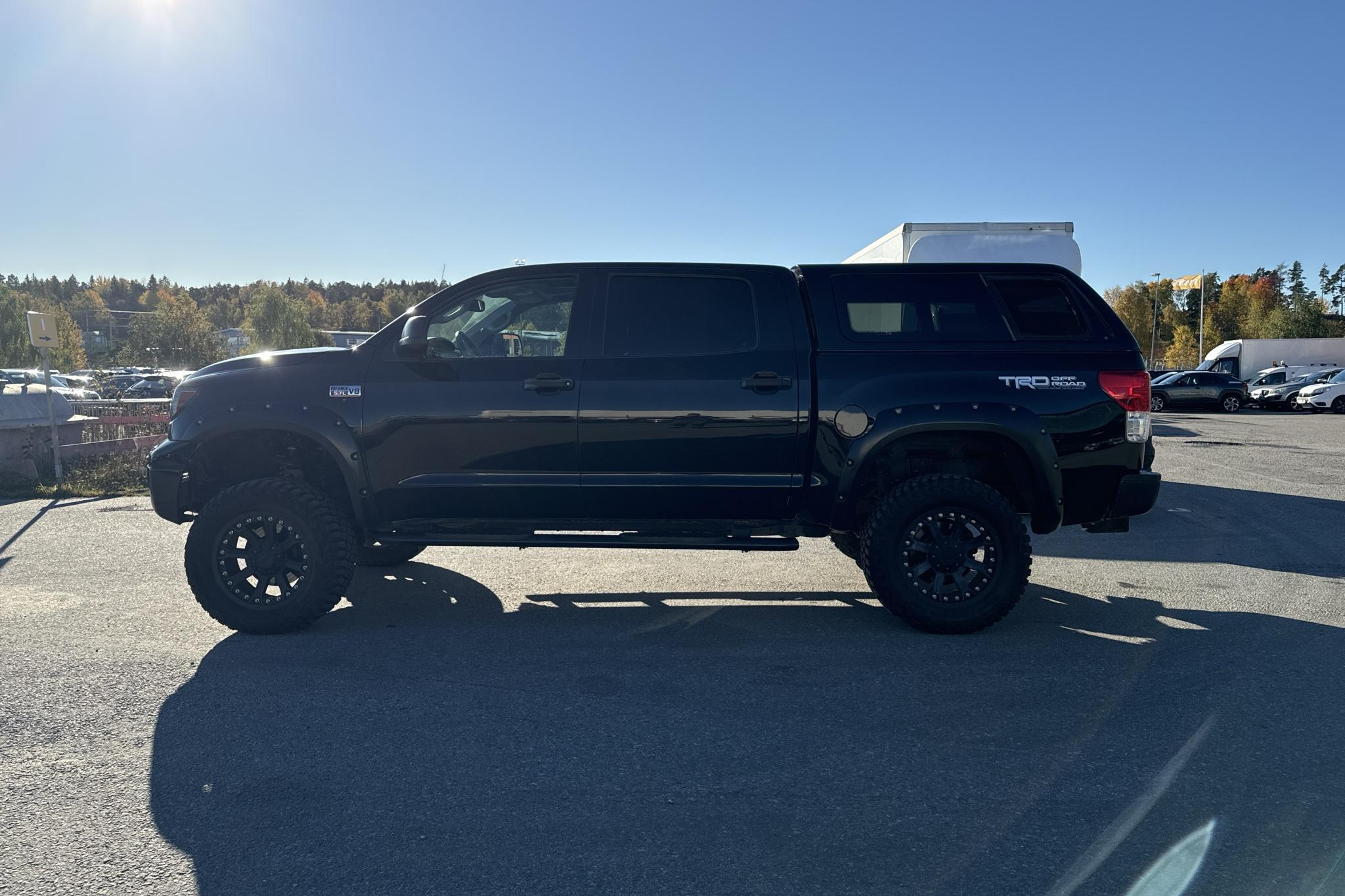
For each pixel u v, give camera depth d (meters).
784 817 3.03
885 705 4.05
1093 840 2.88
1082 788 3.23
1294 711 3.97
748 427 5.09
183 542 7.79
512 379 5.12
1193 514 9.45
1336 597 6.07
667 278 5.29
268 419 5.10
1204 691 4.23
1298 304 75.88
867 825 2.97
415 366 5.18
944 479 5.07
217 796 3.17
